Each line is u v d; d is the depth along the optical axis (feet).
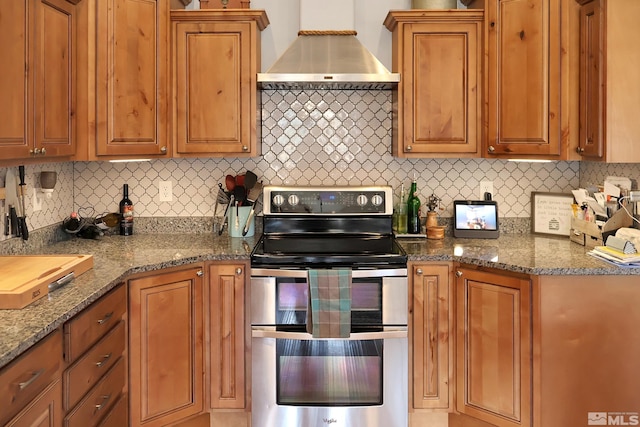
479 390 8.70
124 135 9.14
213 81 9.96
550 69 9.09
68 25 8.35
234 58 9.94
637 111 8.27
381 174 11.15
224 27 9.91
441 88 10.06
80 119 8.75
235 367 9.06
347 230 10.61
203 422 9.55
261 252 9.12
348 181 11.14
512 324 8.22
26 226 8.73
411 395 9.08
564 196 10.55
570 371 7.99
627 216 8.77
